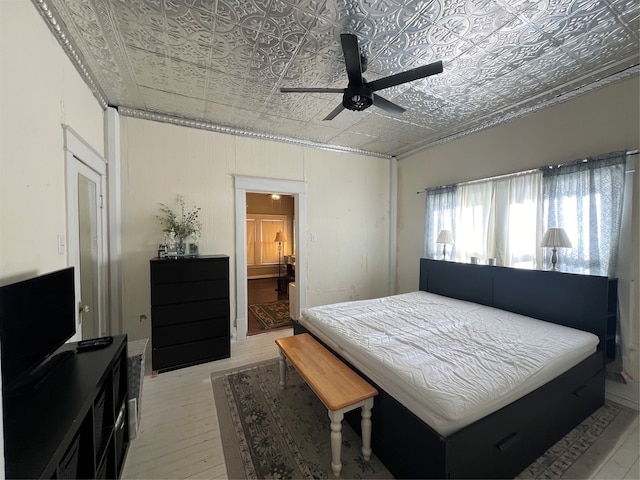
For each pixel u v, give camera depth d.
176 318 2.73
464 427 1.27
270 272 8.11
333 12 1.61
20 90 1.30
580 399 1.88
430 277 3.76
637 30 1.77
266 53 1.99
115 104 2.77
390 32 1.78
